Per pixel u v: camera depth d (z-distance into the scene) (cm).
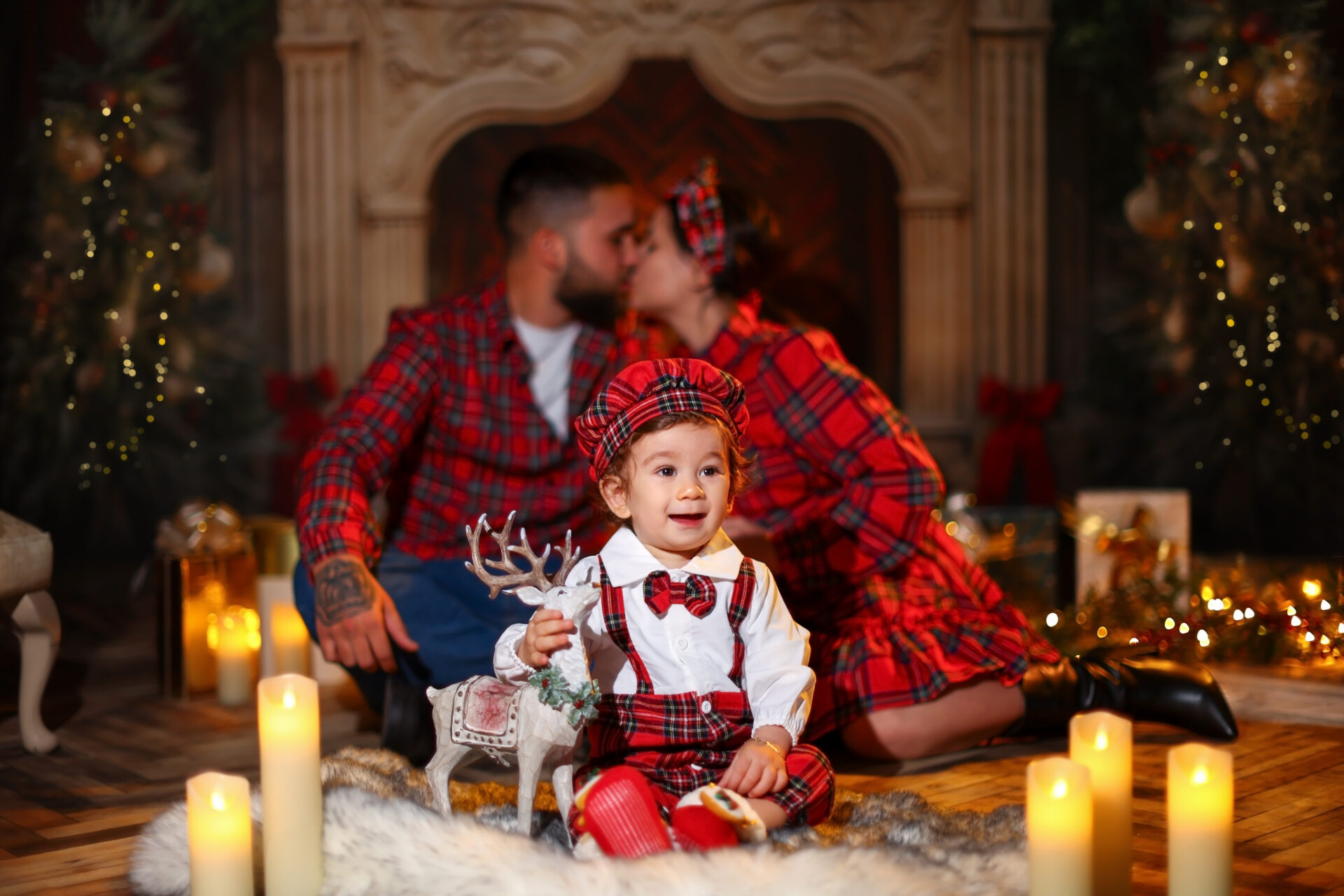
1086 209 560
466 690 186
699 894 154
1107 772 160
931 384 566
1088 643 332
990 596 284
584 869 159
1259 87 482
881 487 262
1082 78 552
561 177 283
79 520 548
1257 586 383
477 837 170
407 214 563
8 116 540
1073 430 562
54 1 538
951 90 557
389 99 561
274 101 563
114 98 511
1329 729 284
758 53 560
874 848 166
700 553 192
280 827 168
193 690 329
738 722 189
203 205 539
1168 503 385
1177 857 153
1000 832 189
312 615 257
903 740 256
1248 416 509
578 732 177
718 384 190
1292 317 491
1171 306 518
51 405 519
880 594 266
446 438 287
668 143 578
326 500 256
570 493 293
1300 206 489
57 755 276
